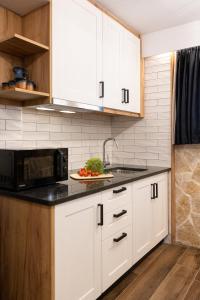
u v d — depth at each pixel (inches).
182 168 109.6
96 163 85.6
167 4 87.6
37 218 57.1
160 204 105.7
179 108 105.8
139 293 76.3
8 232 63.7
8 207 63.6
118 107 98.8
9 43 66.5
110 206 73.7
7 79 73.5
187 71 103.6
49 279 54.9
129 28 105.2
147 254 100.3
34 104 75.4
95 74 86.4
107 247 72.6
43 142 90.0
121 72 100.0
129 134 121.0
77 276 61.6
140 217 90.6
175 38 104.5
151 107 114.5
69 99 76.3
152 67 113.7
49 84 70.3
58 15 72.2
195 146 106.4
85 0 81.4
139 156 118.3
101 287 70.2
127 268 82.7
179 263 94.3
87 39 82.5
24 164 62.2
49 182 68.7
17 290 61.8
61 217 56.7
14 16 75.0
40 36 72.1
